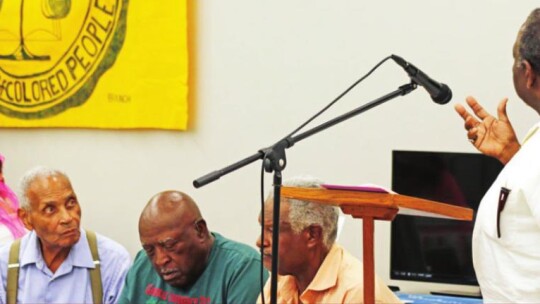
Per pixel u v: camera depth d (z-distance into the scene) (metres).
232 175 4.74
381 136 4.47
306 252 2.95
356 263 2.99
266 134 4.68
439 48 4.35
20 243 3.85
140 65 4.85
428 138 4.39
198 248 3.36
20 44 5.06
